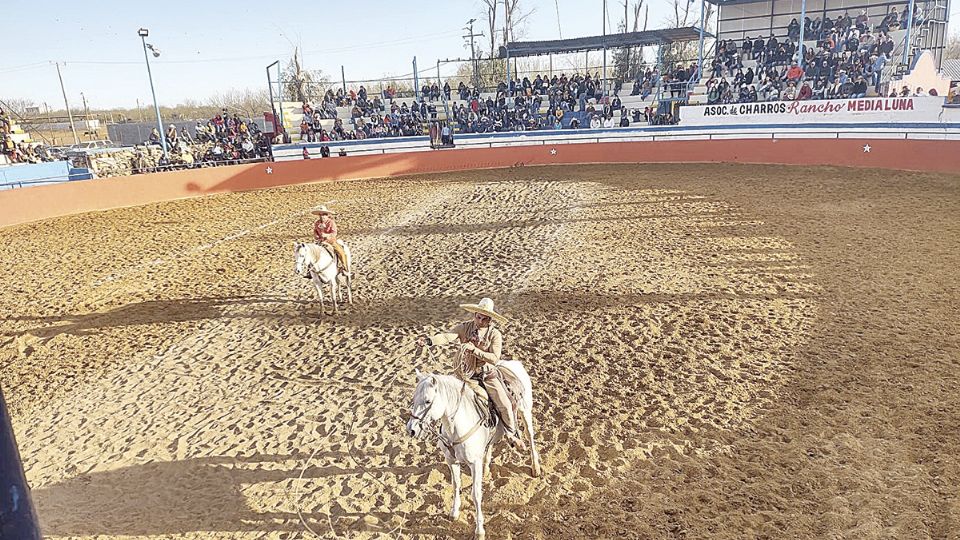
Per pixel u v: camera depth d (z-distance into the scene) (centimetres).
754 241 1864
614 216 2270
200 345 1383
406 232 2272
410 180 3456
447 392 673
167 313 1580
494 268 1788
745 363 1134
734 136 3469
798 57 3444
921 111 2898
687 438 927
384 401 1093
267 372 1236
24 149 3962
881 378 1045
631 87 4353
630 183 2877
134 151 3900
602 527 755
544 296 1524
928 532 713
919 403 965
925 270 1545
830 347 1170
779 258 1695
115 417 1106
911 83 3219
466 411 691
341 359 1272
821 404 984
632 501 799
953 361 1086
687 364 1146
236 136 4300
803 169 3044
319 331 1423
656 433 944
